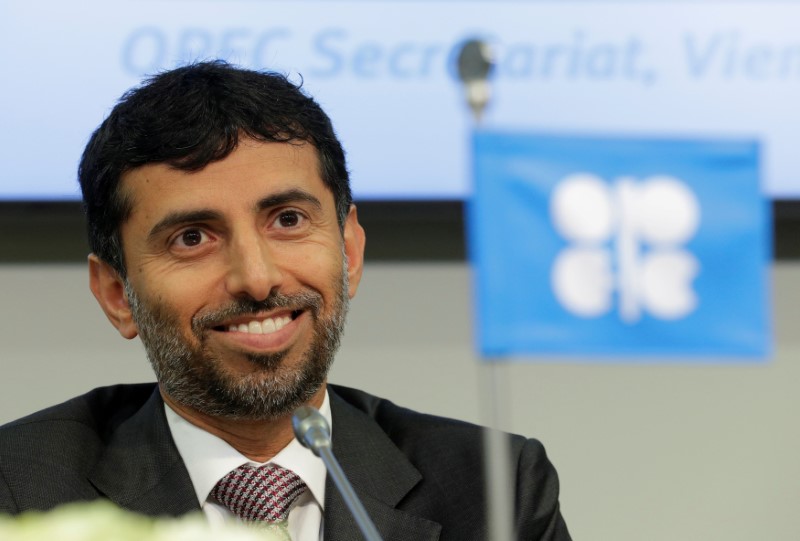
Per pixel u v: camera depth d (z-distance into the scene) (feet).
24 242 22.04
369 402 16.56
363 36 22.29
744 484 23.53
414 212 22.33
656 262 21.90
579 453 23.18
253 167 14.08
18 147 21.29
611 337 21.34
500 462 12.39
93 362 22.06
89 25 21.45
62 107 21.40
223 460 14.40
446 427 16.01
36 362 21.84
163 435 14.73
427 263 23.21
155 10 21.50
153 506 14.12
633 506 23.18
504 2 22.72
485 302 20.77
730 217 22.33
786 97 23.50
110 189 14.52
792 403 23.86
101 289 15.35
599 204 21.57
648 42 23.15
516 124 22.41
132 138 14.23
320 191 14.49
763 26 23.54
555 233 21.34
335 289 14.48
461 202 22.44
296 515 14.42
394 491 14.98
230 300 14.02
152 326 14.38
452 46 22.56
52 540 7.34
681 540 23.21
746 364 23.86
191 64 14.66
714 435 23.62
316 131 14.64
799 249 23.91
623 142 21.99
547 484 15.87
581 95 22.76
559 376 23.40
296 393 14.20
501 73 22.45
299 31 21.97
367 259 22.99
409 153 22.38
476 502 14.94
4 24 21.29
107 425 15.65
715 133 23.17
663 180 22.08
